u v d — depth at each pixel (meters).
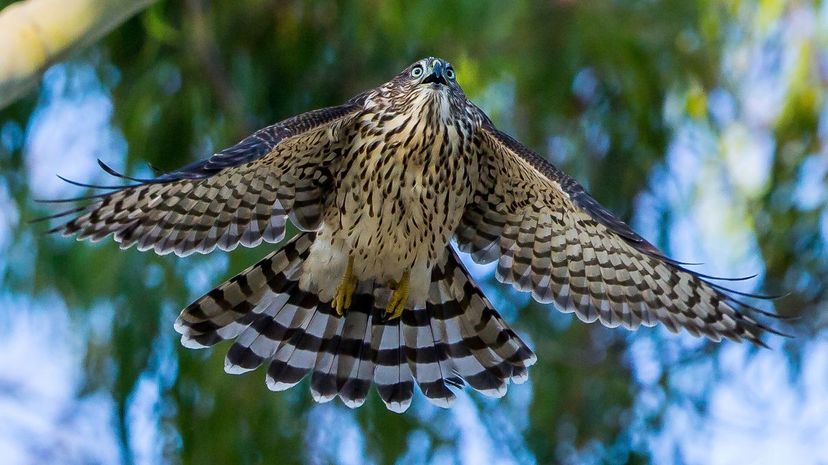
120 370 14.39
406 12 14.04
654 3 15.46
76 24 9.08
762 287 16.31
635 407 15.97
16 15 8.99
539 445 15.48
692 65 15.59
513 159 9.71
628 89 15.33
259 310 10.12
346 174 9.73
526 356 10.23
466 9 13.89
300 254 10.14
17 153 14.87
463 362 10.23
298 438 14.48
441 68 9.73
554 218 10.03
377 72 14.46
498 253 10.24
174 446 14.48
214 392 14.34
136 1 9.31
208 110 14.49
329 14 14.45
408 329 10.26
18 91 8.95
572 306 10.12
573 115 15.71
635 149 15.59
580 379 15.91
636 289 9.94
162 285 14.38
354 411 14.70
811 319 16.02
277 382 10.05
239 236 9.50
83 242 14.48
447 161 9.73
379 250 10.03
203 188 9.27
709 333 9.75
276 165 9.48
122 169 14.73
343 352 10.19
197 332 10.02
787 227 16.28
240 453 14.31
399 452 14.69
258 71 14.54
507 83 15.52
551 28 15.24
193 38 14.35
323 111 9.51
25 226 14.80
